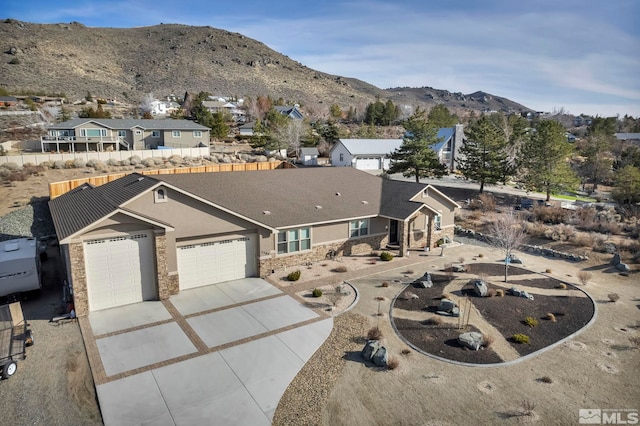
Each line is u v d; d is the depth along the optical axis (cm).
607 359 1490
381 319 1783
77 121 6100
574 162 6912
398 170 4728
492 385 1333
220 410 1210
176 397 1264
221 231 2127
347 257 2655
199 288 2108
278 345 1565
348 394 1282
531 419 1176
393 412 1205
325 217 2528
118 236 1828
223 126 8312
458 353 1516
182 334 1638
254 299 1980
